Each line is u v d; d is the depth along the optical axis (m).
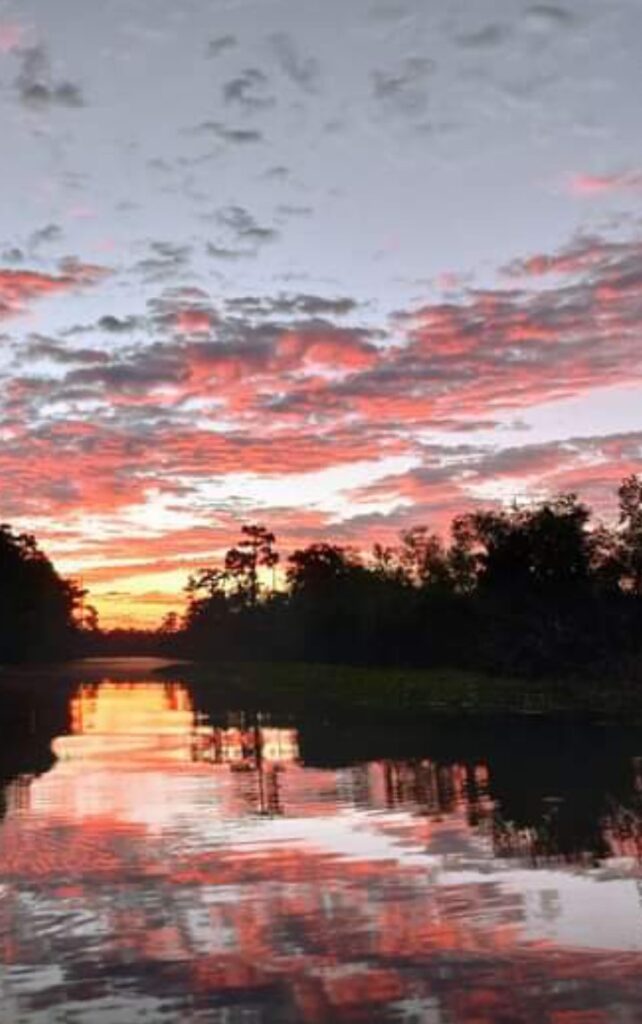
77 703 45.38
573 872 10.96
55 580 113.50
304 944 8.70
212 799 16.50
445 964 8.15
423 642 66.19
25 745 26.50
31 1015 7.34
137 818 14.81
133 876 11.12
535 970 7.97
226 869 11.42
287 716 35.38
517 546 57.56
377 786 17.62
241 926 9.23
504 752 22.19
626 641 48.38
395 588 77.50
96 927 9.26
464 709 35.34
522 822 13.88
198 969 8.16
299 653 87.75
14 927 9.28
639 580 56.69
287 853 12.21
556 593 54.09
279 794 16.91
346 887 10.53
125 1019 7.25
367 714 35.38
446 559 76.94
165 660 112.38
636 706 33.09
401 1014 7.21
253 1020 7.19
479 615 57.25
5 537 101.12
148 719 35.31
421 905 9.79
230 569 126.19
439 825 13.84
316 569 99.81
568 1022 7.00
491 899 9.94
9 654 104.19
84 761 22.47
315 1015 7.24
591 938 8.70
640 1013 7.12
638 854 11.77
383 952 8.45
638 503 57.84
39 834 13.62
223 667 83.19
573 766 19.44
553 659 48.00
